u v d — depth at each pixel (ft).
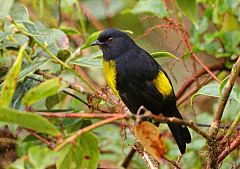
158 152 21.49
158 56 33.09
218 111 24.67
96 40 34.88
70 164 21.81
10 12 31.01
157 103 32.37
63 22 44.68
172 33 45.47
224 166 34.68
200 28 39.91
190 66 45.73
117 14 52.60
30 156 18.81
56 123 31.35
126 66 33.22
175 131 30.25
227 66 39.17
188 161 36.17
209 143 24.29
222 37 38.78
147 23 48.39
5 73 33.24
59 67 34.81
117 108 28.63
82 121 31.96
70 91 35.01
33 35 29.68
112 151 39.34
